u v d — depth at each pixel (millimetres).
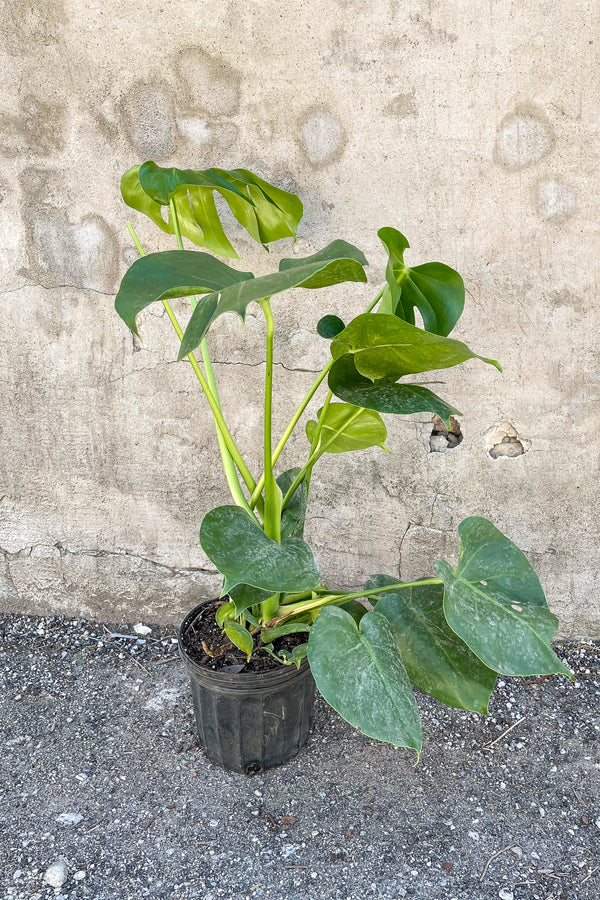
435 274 1499
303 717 1735
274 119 1806
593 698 1974
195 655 1646
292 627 1567
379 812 1617
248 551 1375
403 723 1288
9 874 1466
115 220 1921
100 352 2025
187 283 1286
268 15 1734
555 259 1854
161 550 2191
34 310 2014
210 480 2102
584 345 1911
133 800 1653
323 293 1910
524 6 1690
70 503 2180
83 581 2258
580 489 2025
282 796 1661
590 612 2137
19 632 2238
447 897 1416
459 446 2014
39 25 1792
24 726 1879
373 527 2092
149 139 1854
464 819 1601
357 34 1730
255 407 2023
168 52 1785
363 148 1807
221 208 1870
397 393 1379
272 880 1454
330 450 1762
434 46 1727
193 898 1416
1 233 1957
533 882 1448
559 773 1732
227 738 1671
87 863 1491
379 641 1402
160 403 2049
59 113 1855
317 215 1865
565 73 1729
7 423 2121
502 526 2070
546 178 1801
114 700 1974
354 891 1430
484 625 1379
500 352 1931
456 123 1775
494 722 1899
